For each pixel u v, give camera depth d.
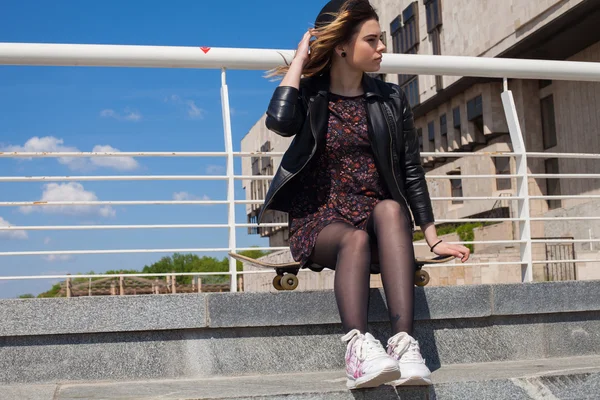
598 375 2.12
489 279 16.34
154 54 2.88
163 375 2.29
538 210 20.48
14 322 2.20
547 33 18.78
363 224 2.31
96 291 14.99
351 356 1.94
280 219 23.94
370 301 2.39
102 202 2.85
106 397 1.94
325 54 2.46
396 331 2.04
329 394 1.92
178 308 2.28
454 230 21.20
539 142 21.67
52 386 2.15
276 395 1.88
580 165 20.02
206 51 2.93
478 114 22.92
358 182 2.36
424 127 27.50
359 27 2.38
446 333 2.54
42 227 2.72
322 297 2.37
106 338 2.28
